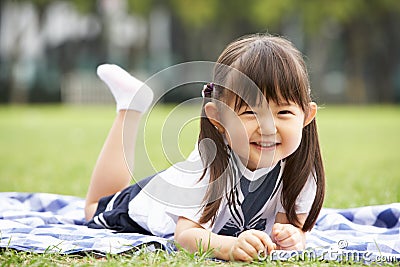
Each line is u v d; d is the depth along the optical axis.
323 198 4.15
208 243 3.70
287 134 3.79
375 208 5.04
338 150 13.26
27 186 7.59
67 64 39.25
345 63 41.06
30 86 37.44
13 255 3.60
